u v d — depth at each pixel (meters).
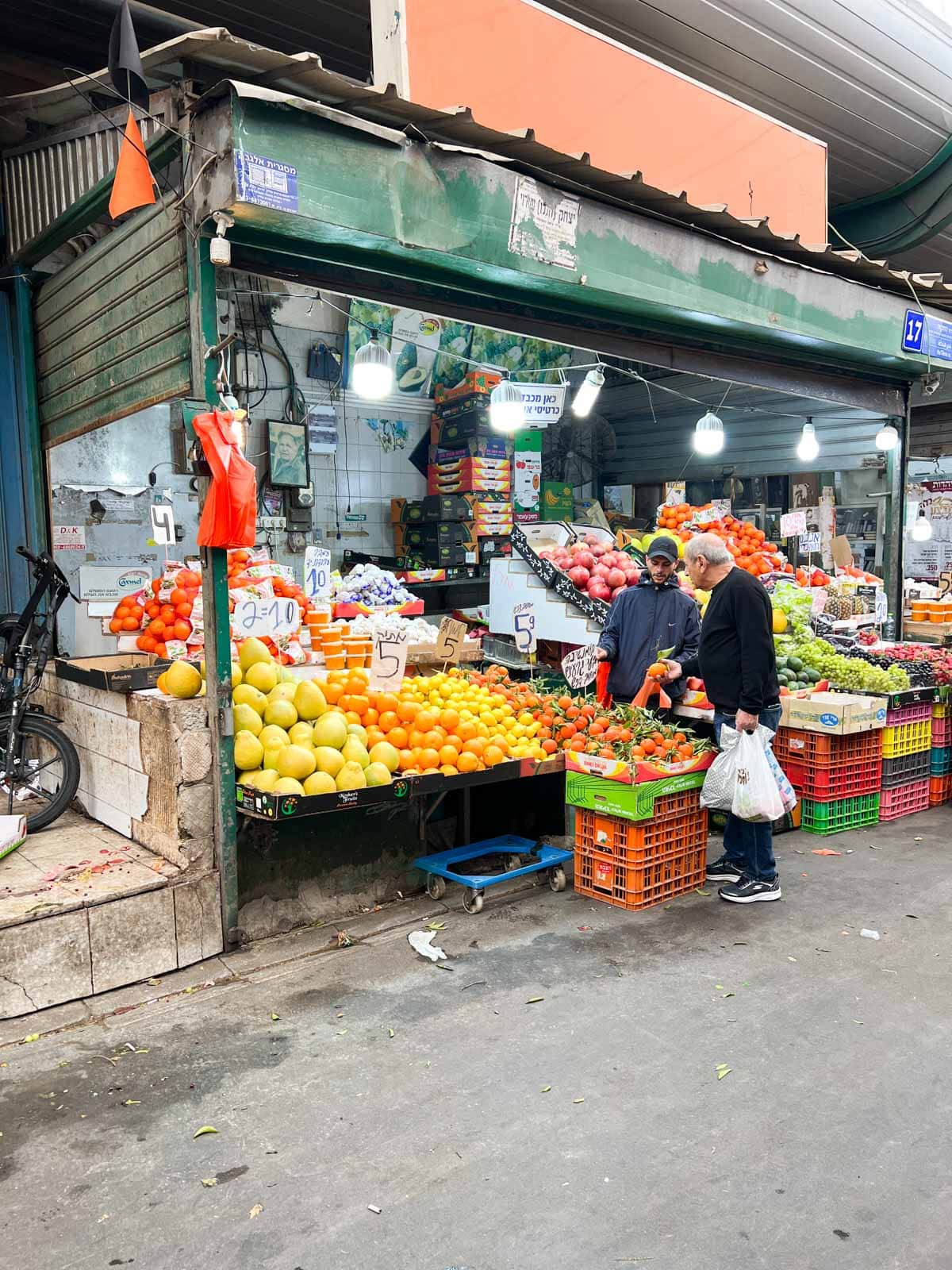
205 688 3.88
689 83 5.84
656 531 8.05
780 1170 2.51
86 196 4.48
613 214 4.85
